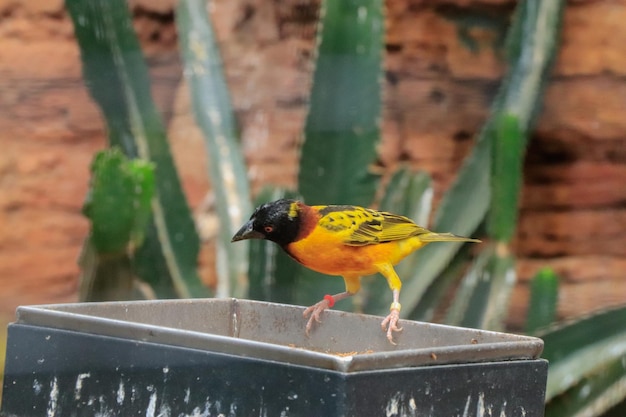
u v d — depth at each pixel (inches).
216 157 457.7
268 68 532.4
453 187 458.0
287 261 403.2
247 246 443.5
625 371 414.6
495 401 189.0
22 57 522.9
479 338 216.5
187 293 439.2
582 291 535.2
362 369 168.6
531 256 541.6
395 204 423.2
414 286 437.1
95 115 534.0
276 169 525.3
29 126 527.8
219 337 179.3
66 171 534.6
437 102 532.4
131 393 187.9
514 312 536.7
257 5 534.0
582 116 516.4
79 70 529.0
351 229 266.2
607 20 510.3
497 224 406.0
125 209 368.8
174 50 536.4
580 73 512.4
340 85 421.1
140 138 443.5
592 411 417.1
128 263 375.9
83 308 221.9
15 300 527.5
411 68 530.0
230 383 177.2
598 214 539.5
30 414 199.6
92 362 193.0
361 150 422.9
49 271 536.1
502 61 534.3
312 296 407.5
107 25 445.4
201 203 532.1
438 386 179.5
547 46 482.9
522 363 193.9
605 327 414.6
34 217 534.0
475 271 410.9
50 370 198.1
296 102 529.3
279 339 251.3
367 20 420.2
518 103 476.1
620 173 532.4
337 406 165.2
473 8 529.7
